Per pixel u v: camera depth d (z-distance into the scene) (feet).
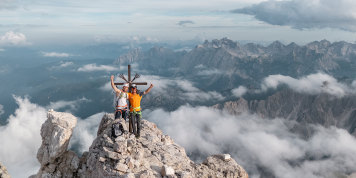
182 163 42.32
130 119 42.93
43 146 46.80
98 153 39.42
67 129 44.83
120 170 35.04
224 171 45.80
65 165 46.73
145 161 38.63
